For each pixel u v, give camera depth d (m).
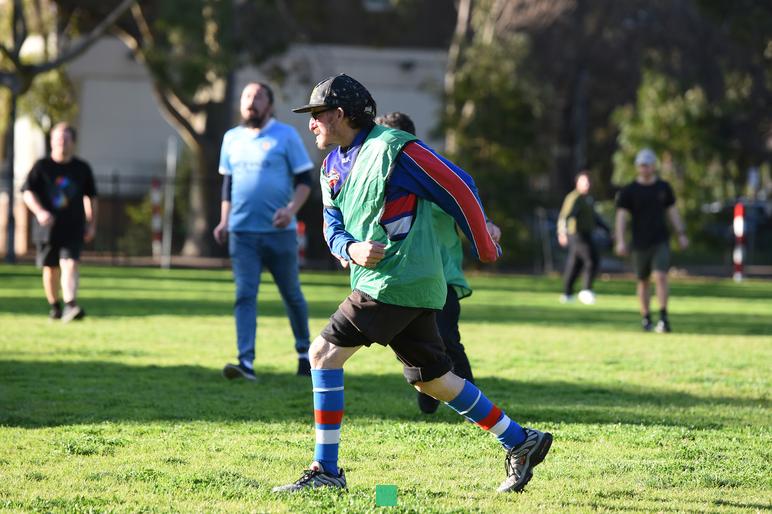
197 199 71.06
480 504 10.47
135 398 17.03
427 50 87.12
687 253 75.00
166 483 11.21
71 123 74.62
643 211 30.44
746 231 74.12
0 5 68.12
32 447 13.05
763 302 44.12
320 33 84.44
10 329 27.30
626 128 75.25
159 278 52.16
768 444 13.88
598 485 11.44
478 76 68.94
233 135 19.94
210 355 23.02
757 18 72.56
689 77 75.94
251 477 11.55
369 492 10.91
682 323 33.41
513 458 11.10
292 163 19.73
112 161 84.00
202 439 13.73
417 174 10.49
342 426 14.81
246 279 19.66
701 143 73.38
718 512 10.31
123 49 83.75
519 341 27.11
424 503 10.45
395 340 10.98
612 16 78.44
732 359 23.61
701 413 16.34
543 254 66.94
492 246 10.66
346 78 10.64
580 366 22.11
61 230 28.42
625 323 33.16
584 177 42.69
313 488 10.86
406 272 10.54
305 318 20.19
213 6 62.59
